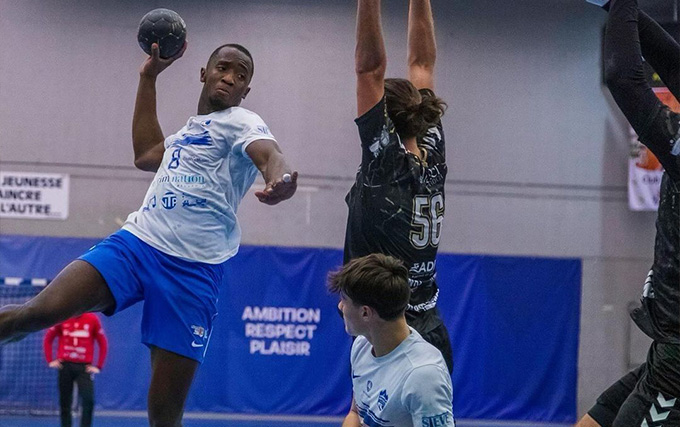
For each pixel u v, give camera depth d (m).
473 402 13.69
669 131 2.97
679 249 3.08
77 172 13.72
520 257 14.04
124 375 13.09
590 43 14.62
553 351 13.94
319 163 14.16
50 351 9.79
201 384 13.27
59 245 13.26
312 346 13.52
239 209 14.02
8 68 13.66
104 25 13.83
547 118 14.52
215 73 3.62
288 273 13.57
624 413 3.22
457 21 14.45
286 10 14.23
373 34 3.11
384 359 3.10
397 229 3.25
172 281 3.48
